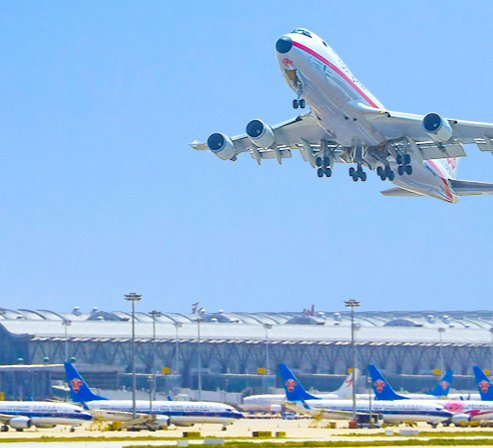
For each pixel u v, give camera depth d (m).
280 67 198.38
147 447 194.75
